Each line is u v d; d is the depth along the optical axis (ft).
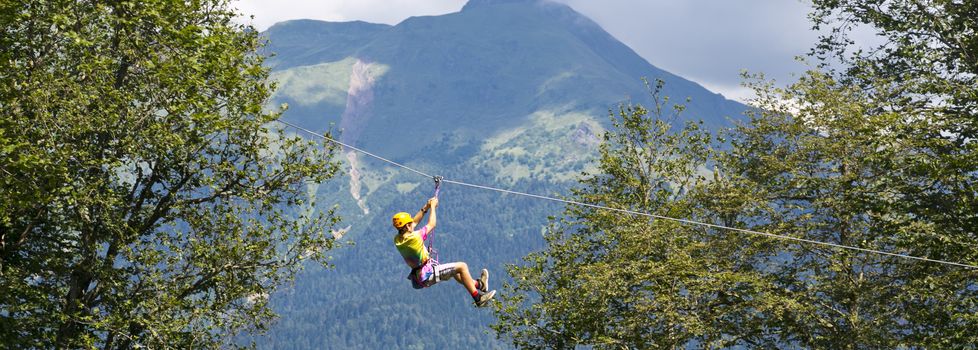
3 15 77.46
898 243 101.14
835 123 110.73
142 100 88.33
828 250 108.68
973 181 95.91
